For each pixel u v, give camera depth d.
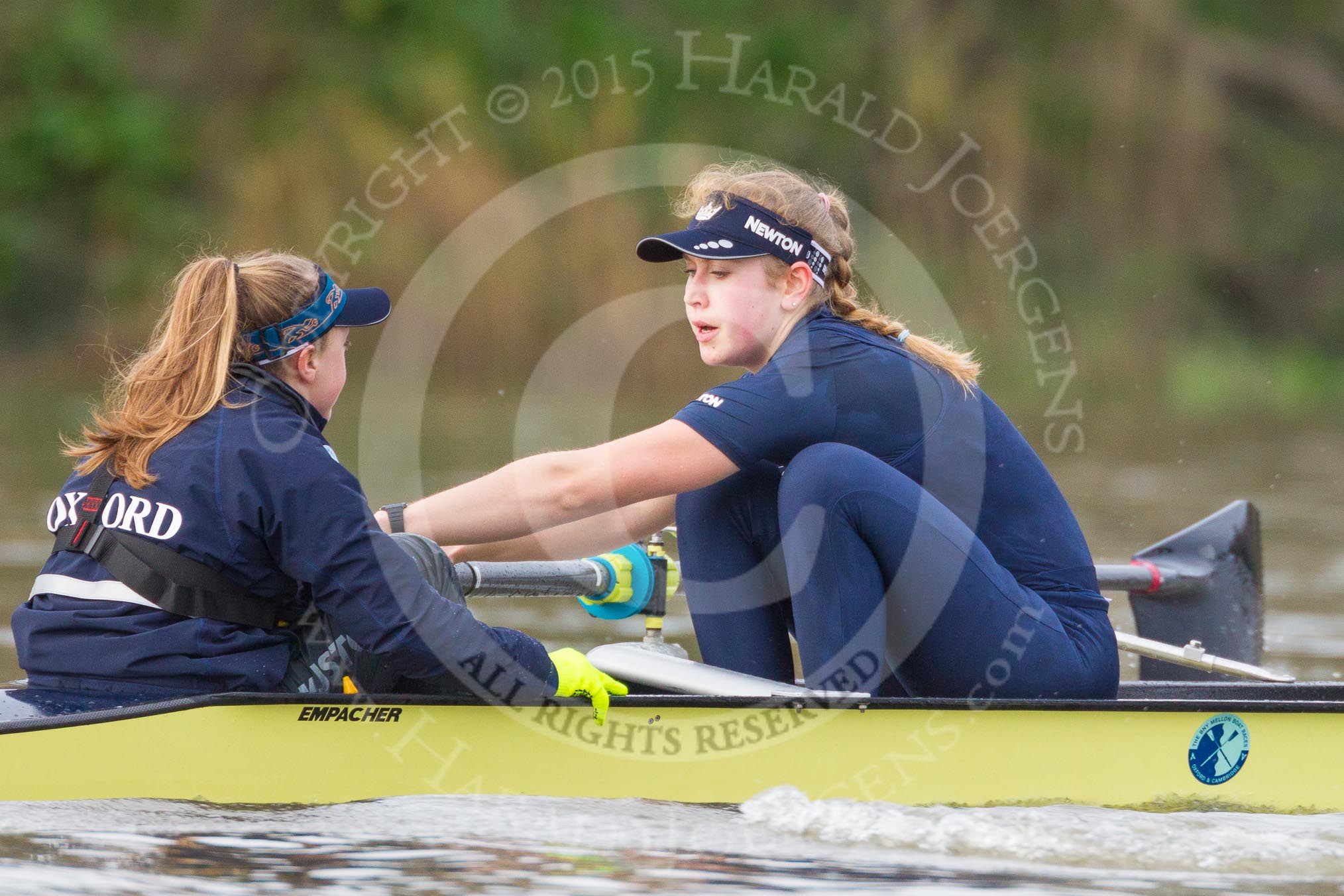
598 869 9.16
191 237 72.25
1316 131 96.94
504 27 77.19
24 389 67.69
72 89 77.56
